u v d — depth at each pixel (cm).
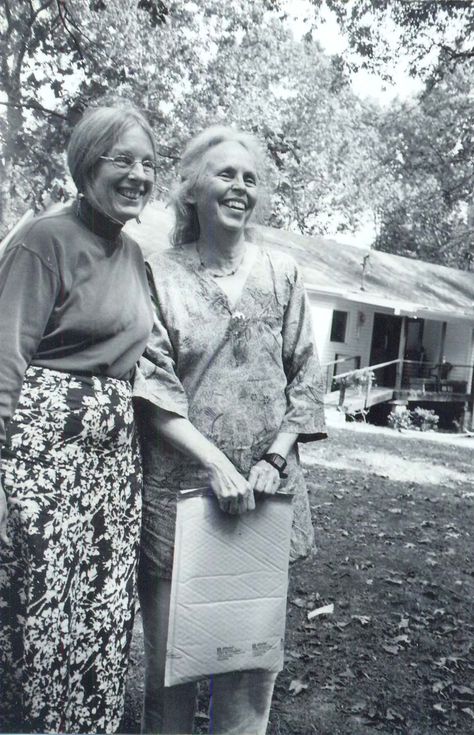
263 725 218
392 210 3136
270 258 220
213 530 195
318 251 1986
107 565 195
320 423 219
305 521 222
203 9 1458
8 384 177
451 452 1208
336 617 412
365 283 1842
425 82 1550
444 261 3322
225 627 196
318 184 2716
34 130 604
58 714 187
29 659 183
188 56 1428
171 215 249
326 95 2405
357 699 319
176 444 201
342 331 1878
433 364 2030
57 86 635
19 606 184
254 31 1650
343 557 532
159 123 739
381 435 1361
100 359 190
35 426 182
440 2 1379
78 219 192
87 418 187
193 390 206
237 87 1653
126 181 190
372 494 780
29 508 180
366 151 2686
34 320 181
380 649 374
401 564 529
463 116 2150
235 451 206
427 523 664
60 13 702
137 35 1155
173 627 191
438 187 2784
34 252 181
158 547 209
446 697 328
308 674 338
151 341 204
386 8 1422
